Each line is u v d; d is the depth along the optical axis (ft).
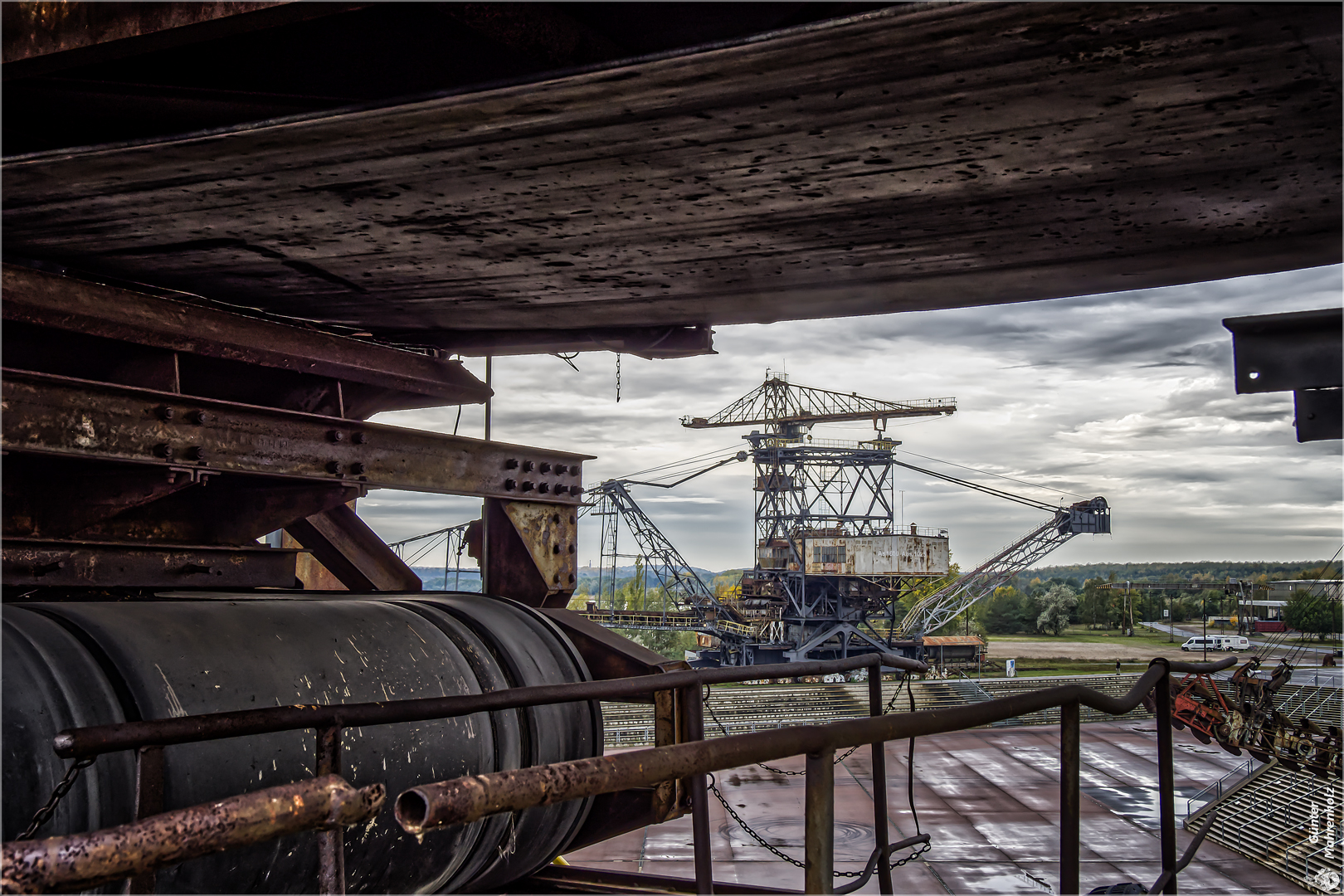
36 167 9.01
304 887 9.80
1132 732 144.36
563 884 15.72
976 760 121.29
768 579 216.95
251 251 12.00
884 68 7.29
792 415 270.87
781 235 11.45
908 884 72.69
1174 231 11.44
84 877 3.81
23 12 8.16
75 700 7.83
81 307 10.96
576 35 8.14
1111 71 7.33
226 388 14.01
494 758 12.39
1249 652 311.68
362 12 8.25
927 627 223.30
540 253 12.12
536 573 17.22
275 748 9.48
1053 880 74.02
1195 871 77.92
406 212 10.48
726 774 106.73
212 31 7.69
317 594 13.99
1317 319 10.58
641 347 17.33
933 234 11.49
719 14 7.81
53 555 11.38
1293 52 7.02
